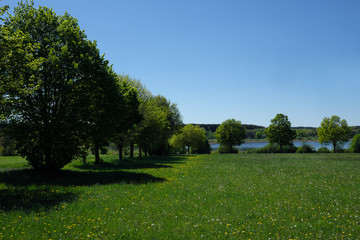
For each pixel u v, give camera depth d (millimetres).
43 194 13445
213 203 11742
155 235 7504
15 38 16812
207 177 21078
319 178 20703
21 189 15031
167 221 8922
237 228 8242
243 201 12148
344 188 15797
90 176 21391
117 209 10531
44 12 22438
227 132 91188
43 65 20547
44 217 9258
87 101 21516
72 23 24516
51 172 22156
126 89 35938
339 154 62688
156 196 13117
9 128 20609
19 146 21078
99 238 7297
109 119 23875
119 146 41094
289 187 16156
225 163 37594
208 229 8125
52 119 19812
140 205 11117
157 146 64750
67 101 21578
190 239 7309
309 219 9367
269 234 7723
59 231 7879
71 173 23172
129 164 34938
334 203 11836
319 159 46000
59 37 22344
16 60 17906
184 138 82062
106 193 13672
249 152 87875
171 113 66312
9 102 19094
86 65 22312
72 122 20625
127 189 14953
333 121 77562
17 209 10359
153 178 20188
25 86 19859
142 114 40219
